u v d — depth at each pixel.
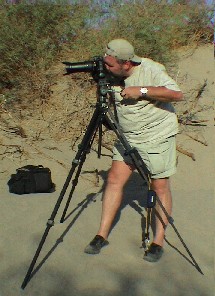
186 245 4.38
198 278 3.91
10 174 5.84
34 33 7.59
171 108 4.10
